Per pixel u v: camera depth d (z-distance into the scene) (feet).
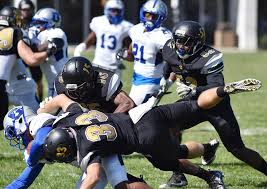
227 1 262.88
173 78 63.10
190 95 55.52
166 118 51.06
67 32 256.93
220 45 260.42
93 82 51.98
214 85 56.65
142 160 73.15
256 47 258.37
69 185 62.08
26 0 88.17
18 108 50.26
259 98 132.77
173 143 50.19
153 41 76.28
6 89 75.36
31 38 75.72
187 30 56.90
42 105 51.31
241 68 188.14
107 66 102.12
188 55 57.88
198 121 56.24
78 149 44.88
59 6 254.88
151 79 77.10
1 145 80.48
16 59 74.69
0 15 72.95
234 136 58.18
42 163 48.91
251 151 59.57
